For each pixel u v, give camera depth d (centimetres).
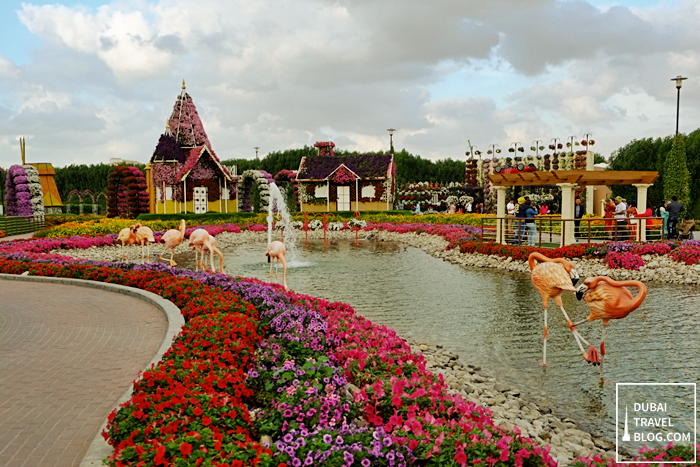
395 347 812
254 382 608
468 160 4781
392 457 426
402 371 684
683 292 1484
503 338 1052
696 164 4059
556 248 2017
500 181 2353
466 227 3078
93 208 6144
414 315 1243
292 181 5166
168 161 4141
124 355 787
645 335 1052
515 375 847
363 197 5050
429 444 457
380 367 694
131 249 2577
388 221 4212
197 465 393
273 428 508
